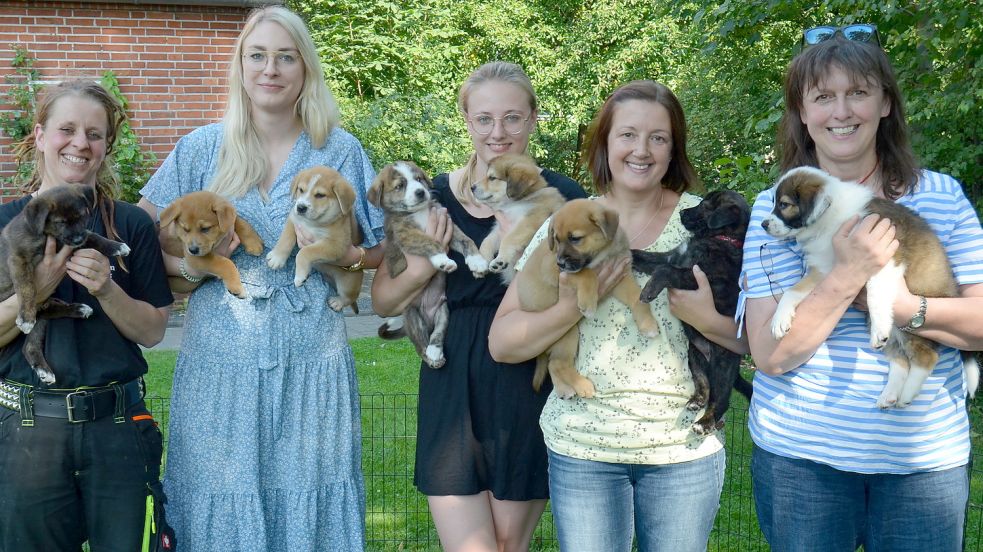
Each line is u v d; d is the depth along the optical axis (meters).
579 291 3.37
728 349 3.46
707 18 10.67
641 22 24.38
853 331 2.97
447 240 4.26
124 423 3.50
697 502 3.33
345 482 4.11
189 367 3.93
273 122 4.15
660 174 3.56
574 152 24.56
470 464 3.88
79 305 3.46
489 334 3.78
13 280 3.33
